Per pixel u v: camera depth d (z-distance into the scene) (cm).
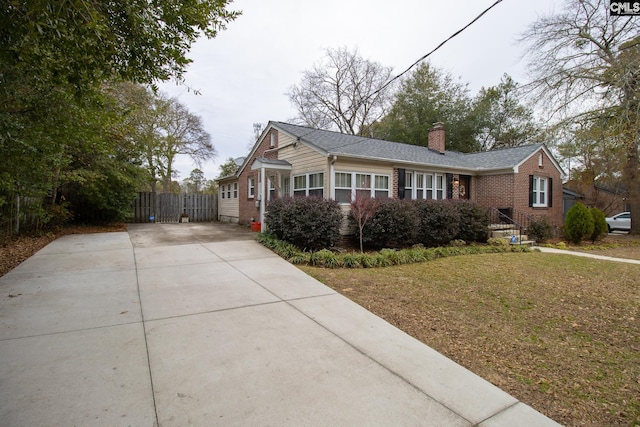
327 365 282
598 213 1284
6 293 460
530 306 466
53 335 329
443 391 249
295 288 515
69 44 331
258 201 1358
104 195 1243
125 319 375
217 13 444
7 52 334
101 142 598
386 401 233
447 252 891
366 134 2767
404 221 901
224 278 563
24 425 197
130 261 682
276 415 213
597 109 1380
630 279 643
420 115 2562
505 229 1217
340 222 843
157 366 274
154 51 394
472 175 1427
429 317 413
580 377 281
